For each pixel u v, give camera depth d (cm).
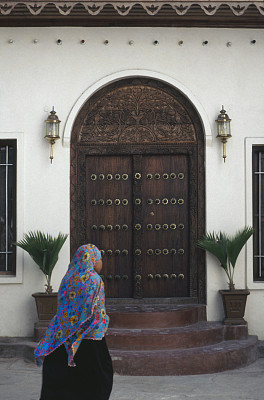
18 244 762
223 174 811
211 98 814
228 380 656
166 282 827
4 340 778
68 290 438
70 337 433
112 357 680
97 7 712
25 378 655
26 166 805
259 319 802
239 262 805
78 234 818
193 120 825
